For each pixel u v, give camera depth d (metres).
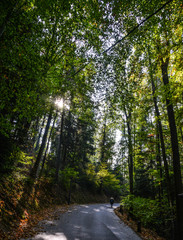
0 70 5.09
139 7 5.86
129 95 7.31
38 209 10.45
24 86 5.71
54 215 10.55
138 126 14.34
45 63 6.32
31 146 10.15
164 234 10.46
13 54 5.11
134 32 6.29
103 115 8.13
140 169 18.78
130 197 13.55
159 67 7.81
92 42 6.92
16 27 5.15
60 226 7.85
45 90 6.94
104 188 38.16
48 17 6.12
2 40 4.96
